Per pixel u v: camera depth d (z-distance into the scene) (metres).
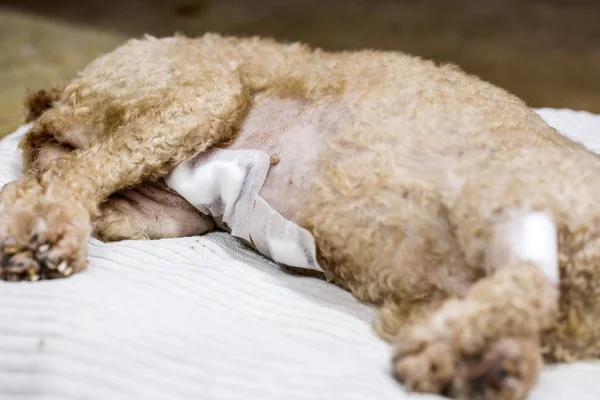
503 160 0.64
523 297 0.59
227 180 0.72
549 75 1.83
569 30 2.19
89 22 2.09
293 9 2.33
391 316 0.66
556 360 0.64
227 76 0.74
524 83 1.77
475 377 0.58
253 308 0.67
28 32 1.64
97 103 0.76
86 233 0.69
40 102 0.82
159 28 2.09
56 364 0.60
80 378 0.59
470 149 0.65
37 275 0.67
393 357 0.61
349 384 0.60
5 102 1.17
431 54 1.95
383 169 0.66
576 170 0.63
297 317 0.67
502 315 0.59
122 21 2.13
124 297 0.65
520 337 0.59
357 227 0.66
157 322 0.63
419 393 0.60
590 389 0.61
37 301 0.64
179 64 0.75
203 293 0.68
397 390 0.60
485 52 1.99
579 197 0.62
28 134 0.79
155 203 0.76
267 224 0.71
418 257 0.65
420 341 0.60
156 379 0.60
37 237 0.67
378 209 0.66
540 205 0.62
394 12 2.33
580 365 0.64
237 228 0.73
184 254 0.72
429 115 0.67
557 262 0.61
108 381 0.59
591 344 0.63
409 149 0.66
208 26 2.13
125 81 0.75
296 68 0.75
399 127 0.67
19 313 0.63
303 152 0.70
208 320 0.65
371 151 0.67
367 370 0.61
